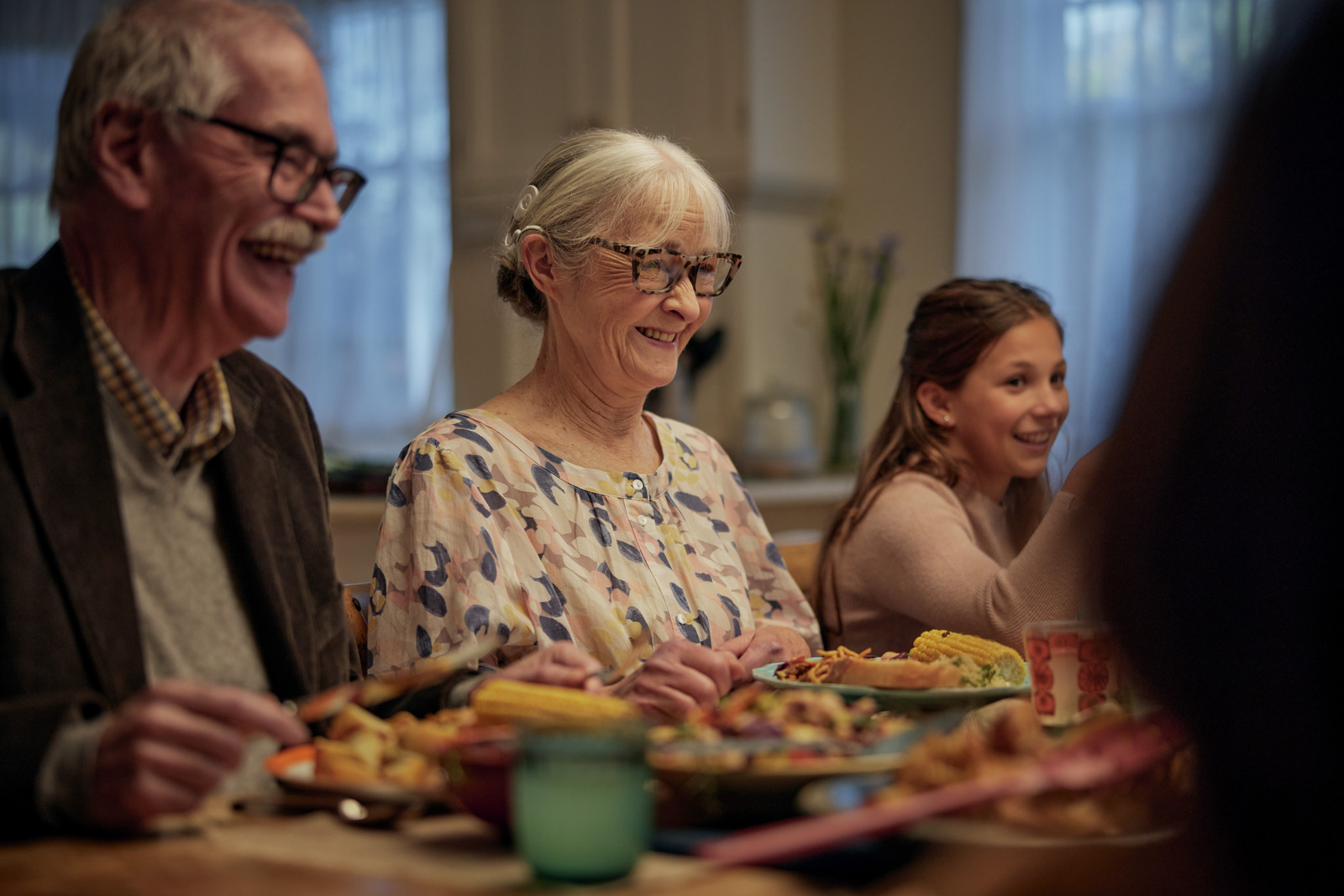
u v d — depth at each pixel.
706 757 0.79
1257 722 0.52
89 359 1.01
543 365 1.68
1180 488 0.52
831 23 4.70
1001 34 4.29
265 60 0.99
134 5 0.99
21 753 0.80
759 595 1.78
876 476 1.93
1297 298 0.49
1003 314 1.88
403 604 1.47
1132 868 0.65
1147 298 0.56
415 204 5.25
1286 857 0.54
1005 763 0.76
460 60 4.59
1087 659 1.04
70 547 0.96
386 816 0.84
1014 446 1.88
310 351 5.38
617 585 1.52
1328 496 0.49
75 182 0.99
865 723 0.90
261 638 1.12
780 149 4.36
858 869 0.71
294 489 1.21
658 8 4.30
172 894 0.68
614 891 0.68
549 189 1.61
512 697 0.92
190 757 0.77
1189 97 3.97
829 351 4.70
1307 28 0.50
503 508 1.51
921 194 4.64
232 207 0.99
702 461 1.79
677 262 1.57
